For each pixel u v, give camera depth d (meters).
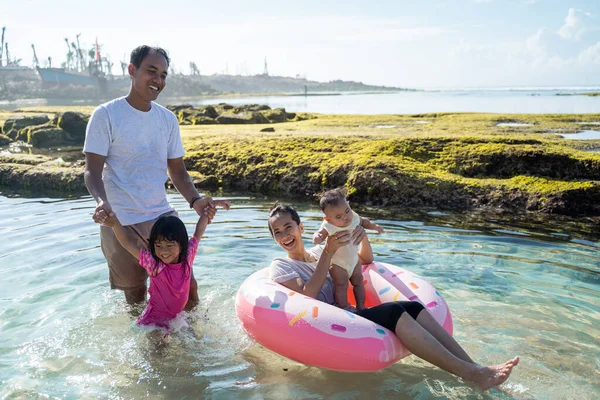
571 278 4.80
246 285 3.90
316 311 3.37
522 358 3.43
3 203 8.23
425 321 3.32
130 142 3.97
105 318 4.08
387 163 8.59
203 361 3.51
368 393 3.12
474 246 5.75
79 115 16.67
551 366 3.33
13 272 5.02
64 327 3.92
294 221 3.93
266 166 9.52
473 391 3.11
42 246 5.82
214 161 10.20
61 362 3.45
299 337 3.30
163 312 3.89
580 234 6.18
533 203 7.39
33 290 4.59
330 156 9.45
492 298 4.38
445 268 5.07
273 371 3.39
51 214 7.37
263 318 3.49
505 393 3.06
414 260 5.28
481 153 8.76
